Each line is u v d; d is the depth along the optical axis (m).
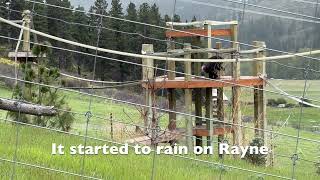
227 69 19.67
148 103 16.52
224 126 16.23
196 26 20.28
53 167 8.48
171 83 16.88
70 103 24.53
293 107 29.39
